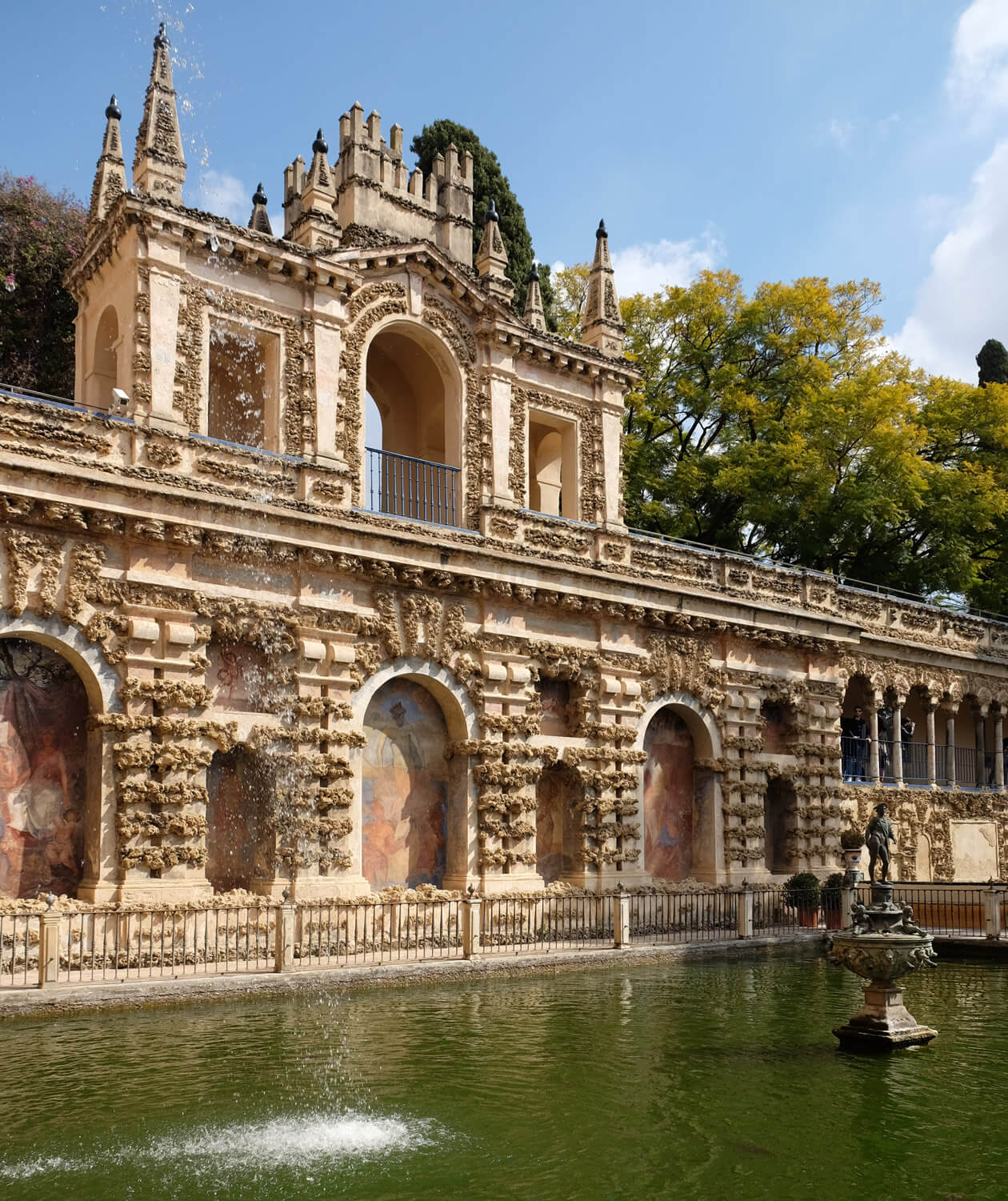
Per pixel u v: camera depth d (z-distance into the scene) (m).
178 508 29.17
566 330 62.78
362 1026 22.44
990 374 76.88
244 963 27.55
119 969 25.84
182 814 28.19
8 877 26.91
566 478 40.31
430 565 34.00
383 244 35.09
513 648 36.25
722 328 61.09
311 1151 15.44
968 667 57.62
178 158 30.94
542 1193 14.20
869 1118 17.31
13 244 48.94
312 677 31.28
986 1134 16.66
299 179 37.53
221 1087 18.06
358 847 31.73
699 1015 24.58
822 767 46.06
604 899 37.09
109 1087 17.89
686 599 41.47
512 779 35.56
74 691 28.42
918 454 63.62
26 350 48.72
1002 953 35.19
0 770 27.05
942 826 54.41
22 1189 14.02
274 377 32.62
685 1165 15.23
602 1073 19.53
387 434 41.31
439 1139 16.00
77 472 27.48
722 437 62.25
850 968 22.20
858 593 52.06
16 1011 22.05
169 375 30.06
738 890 36.47
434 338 36.81
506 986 27.39
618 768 38.72
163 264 30.28
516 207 59.38
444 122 58.38
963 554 61.53
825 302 60.12
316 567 31.77
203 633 29.34
